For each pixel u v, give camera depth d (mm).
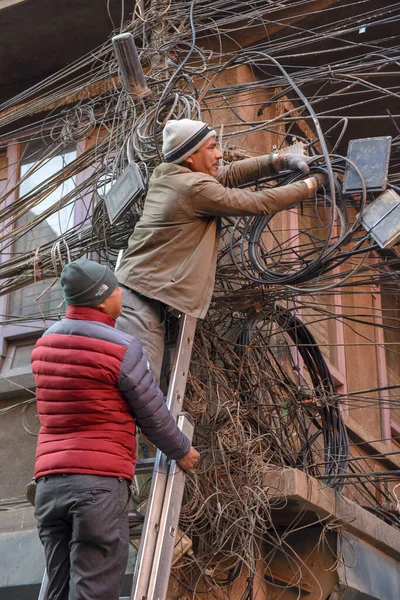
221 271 6129
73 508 3977
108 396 4105
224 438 5945
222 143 6660
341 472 7008
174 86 6590
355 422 8742
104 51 8242
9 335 8219
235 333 6672
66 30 8836
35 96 9281
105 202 6227
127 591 6352
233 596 6121
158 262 5125
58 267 6762
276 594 6387
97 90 8625
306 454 6836
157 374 5066
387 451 9500
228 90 6789
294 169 5379
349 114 9430
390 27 8438
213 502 5836
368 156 5195
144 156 6117
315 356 7285
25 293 8484
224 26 8062
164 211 5129
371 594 6539
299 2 7723
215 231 5289
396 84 8938
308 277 5531
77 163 7086
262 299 6160
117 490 4039
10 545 6875
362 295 10148
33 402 7738
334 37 7211
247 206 5070
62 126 8195
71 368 4113
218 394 6020
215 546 5797
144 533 4527
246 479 5875
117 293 4418
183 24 7141
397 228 5000
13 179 9109
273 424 6727
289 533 6402
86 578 3904
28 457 7570
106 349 4129
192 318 5340
